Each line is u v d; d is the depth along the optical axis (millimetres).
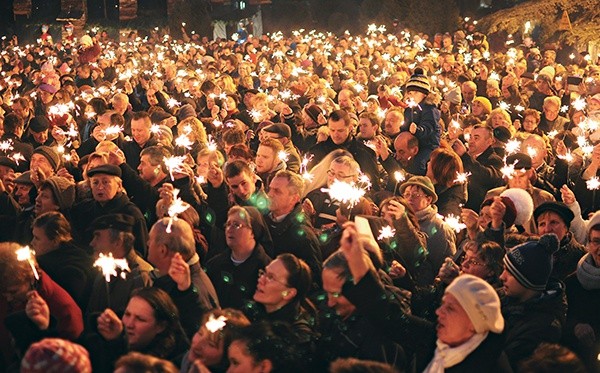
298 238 9273
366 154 13008
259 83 30172
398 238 8844
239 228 8641
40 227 8648
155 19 69812
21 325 7109
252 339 6328
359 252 6531
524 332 7594
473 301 6219
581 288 8383
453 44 43656
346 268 6902
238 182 10219
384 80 28562
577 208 10375
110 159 11109
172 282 8047
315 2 64562
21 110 19047
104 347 7000
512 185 11070
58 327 7598
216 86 21641
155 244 8047
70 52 48938
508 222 9688
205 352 6672
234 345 6344
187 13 60750
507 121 15383
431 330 6734
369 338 6988
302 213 9453
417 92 14578
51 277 8492
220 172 10445
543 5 45906
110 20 70062
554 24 45344
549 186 11883
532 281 7656
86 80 29547
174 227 8094
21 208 11617
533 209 10008
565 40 44250
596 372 7883
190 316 7574
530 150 12492
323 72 29594
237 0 69375
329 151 13180
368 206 9836
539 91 22344
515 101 21984
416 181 10219
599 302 8312
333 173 10625
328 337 7090
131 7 70062
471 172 12875
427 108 14578
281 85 28234
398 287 8180
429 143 14406
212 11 69438
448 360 6270
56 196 10547
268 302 7359
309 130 16484
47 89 23078
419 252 8875
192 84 23016
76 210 10562
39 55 45844
